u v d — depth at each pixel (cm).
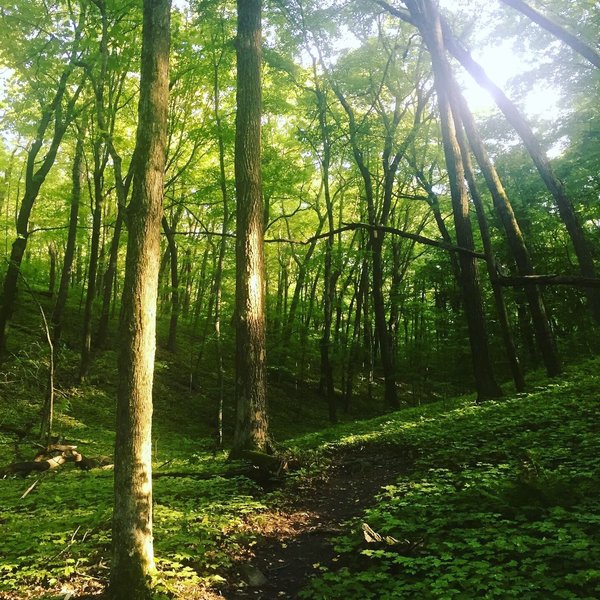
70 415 1633
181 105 2150
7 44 1556
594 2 1636
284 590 475
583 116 1884
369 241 2280
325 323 2411
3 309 1672
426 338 2777
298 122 2425
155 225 469
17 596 460
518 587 368
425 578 424
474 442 899
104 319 2234
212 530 608
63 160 2452
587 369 1442
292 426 2270
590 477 579
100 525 639
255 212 1052
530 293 1500
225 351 2859
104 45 1278
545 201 2144
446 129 1451
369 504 718
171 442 1631
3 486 889
